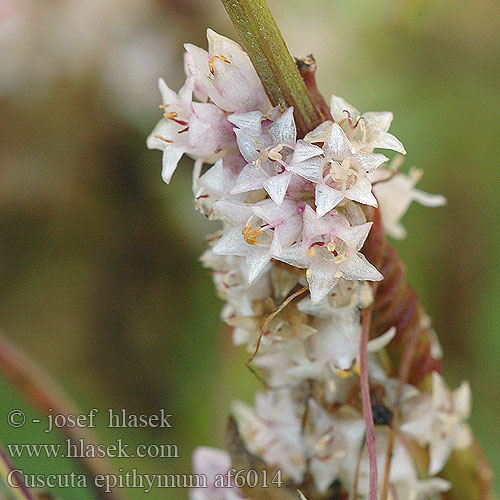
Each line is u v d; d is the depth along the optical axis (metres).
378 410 0.11
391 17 0.18
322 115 0.11
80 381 0.19
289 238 0.11
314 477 0.11
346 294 0.11
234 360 0.13
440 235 0.19
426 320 0.11
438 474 0.12
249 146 0.11
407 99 0.19
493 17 0.18
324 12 0.19
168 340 0.19
